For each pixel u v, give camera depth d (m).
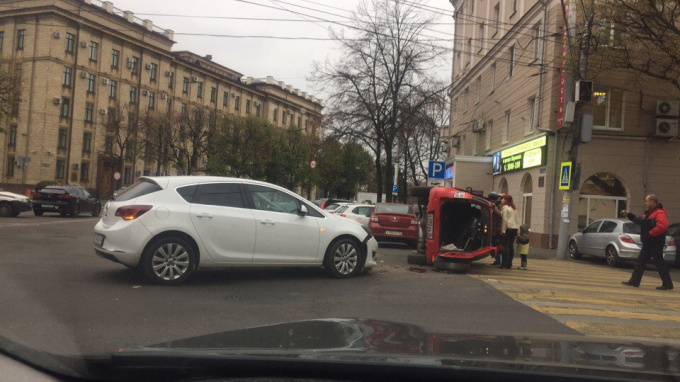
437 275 10.23
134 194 7.97
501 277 10.50
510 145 25.11
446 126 51.59
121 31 50.50
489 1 29.95
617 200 21.05
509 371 1.73
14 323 5.25
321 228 8.91
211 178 8.37
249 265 8.32
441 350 2.04
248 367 1.93
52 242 12.86
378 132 28.78
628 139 20.77
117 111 47.19
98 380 2.38
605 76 20.31
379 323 2.73
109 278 8.06
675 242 15.70
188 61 59.75
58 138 44.94
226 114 49.41
